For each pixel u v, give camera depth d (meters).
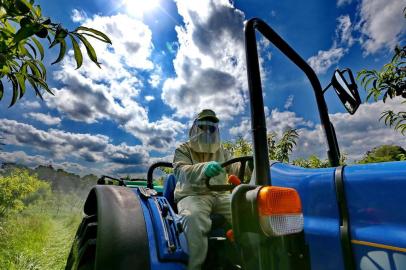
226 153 2.30
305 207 1.53
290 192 1.07
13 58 0.94
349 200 1.35
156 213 1.55
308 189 1.53
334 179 1.44
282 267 1.05
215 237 1.70
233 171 2.14
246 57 1.31
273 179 1.74
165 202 1.67
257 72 1.28
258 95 1.25
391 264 1.14
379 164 1.34
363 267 1.23
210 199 1.81
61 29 0.83
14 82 0.95
